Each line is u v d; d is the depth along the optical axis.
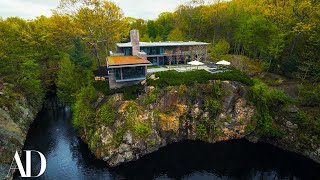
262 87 38.03
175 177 28.95
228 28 67.81
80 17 45.91
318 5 42.22
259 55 58.50
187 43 53.69
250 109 37.03
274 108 37.59
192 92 36.84
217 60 56.00
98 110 35.53
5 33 44.84
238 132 36.91
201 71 40.00
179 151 34.22
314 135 32.56
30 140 37.66
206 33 76.12
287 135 34.75
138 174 29.42
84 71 44.97
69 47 61.22
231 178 29.00
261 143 36.59
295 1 47.31
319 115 33.72
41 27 63.06
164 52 51.41
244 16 62.41
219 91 37.06
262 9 59.09
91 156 32.78
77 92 40.09
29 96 47.84
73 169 30.14
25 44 52.69
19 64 45.41
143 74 38.03
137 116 33.72
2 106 37.00
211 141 36.34
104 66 51.06
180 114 36.47
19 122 38.72
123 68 36.28
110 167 30.56
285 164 31.56
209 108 37.03
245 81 38.66
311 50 42.28
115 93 36.34
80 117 35.19
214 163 31.62
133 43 45.97
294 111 35.28
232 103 37.47
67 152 34.25
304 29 41.66
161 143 35.09
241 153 33.88
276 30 49.62
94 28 48.62
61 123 44.78
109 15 47.41
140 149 32.19
